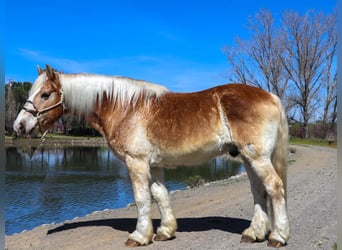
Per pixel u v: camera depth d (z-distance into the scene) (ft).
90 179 71.56
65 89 17.12
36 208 44.91
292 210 24.20
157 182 17.52
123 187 61.16
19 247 17.83
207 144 15.57
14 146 131.75
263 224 16.26
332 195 29.89
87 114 17.33
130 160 16.16
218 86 16.51
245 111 15.02
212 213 24.35
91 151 158.81
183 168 83.92
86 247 16.99
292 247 15.64
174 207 27.91
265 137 14.97
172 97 16.56
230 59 159.22
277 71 159.02
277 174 15.28
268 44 157.17
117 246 16.75
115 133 16.46
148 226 16.57
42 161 108.68
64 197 52.26
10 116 46.78
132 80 17.07
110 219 23.72
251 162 15.10
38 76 17.58
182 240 17.25
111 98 16.81
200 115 15.62
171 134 15.71
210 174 71.26
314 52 154.92
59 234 20.02
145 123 16.02
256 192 16.40
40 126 17.24
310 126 162.71
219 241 16.90
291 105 162.71
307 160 69.26
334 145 126.11
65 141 209.97
